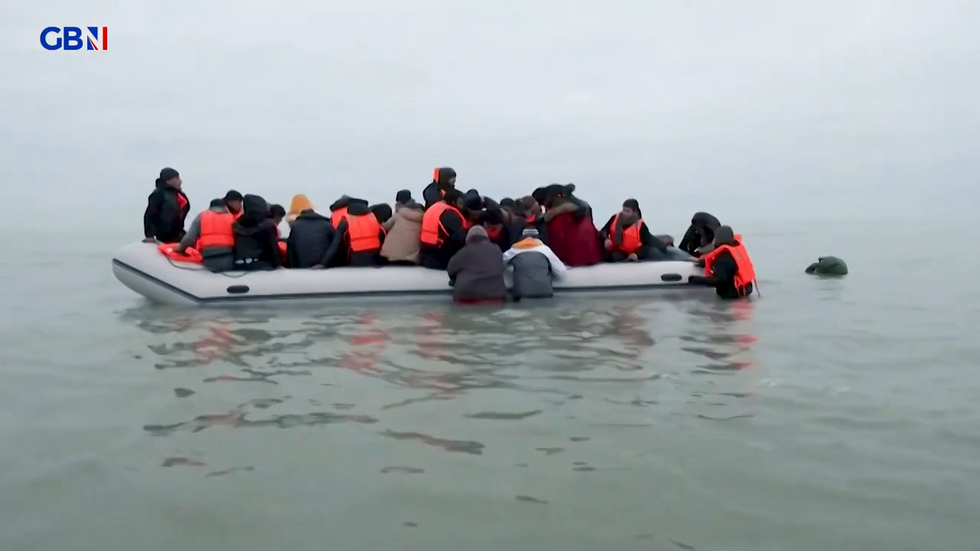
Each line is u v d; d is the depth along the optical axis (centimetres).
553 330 616
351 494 287
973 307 759
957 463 318
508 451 332
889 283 992
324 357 514
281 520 267
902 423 371
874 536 254
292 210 843
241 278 758
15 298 842
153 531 259
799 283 996
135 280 765
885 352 536
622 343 562
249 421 373
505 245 829
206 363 497
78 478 304
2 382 450
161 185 824
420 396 417
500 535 255
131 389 433
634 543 249
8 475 307
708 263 823
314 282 762
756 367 488
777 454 329
